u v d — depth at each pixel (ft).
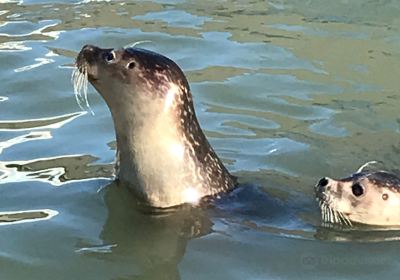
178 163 9.96
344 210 10.01
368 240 9.73
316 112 11.78
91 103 11.80
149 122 9.84
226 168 10.57
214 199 10.07
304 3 15.20
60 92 12.05
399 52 13.52
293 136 11.25
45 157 10.78
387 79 12.69
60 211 9.96
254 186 10.32
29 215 9.91
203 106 11.84
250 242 9.59
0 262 9.30
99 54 9.84
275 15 14.71
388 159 10.88
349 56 13.33
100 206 10.02
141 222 9.85
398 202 10.02
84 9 14.83
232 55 13.23
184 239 9.62
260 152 10.93
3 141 11.05
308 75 12.71
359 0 15.31
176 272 9.24
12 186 10.31
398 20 14.57
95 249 9.49
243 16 14.64
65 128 11.32
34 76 12.46
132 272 9.25
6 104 11.81
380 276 9.19
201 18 14.51
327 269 9.27
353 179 10.13
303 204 10.14
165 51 13.33
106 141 11.07
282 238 9.66
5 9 14.80
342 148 11.05
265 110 11.80
